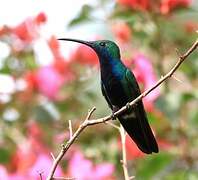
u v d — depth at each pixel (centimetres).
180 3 1250
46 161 1188
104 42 1054
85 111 1365
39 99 1370
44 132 1330
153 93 1235
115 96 1049
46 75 1362
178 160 1238
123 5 1258
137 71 1254
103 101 1365
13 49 1342
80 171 1180
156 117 1244
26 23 1331
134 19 1253
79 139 1316
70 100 1365
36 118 1343
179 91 1232
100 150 1299
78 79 1373
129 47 1298
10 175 1178
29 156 1209
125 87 1041
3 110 1358
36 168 1180
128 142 1255
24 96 1364
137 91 1053
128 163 1259
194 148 1247
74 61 1371
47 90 1356
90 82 1373
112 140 1305
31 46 1343
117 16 1256
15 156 1230
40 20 1312
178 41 1303
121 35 1291
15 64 1354
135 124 935
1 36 1326
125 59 1271
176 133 1254
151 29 1280
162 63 1280
